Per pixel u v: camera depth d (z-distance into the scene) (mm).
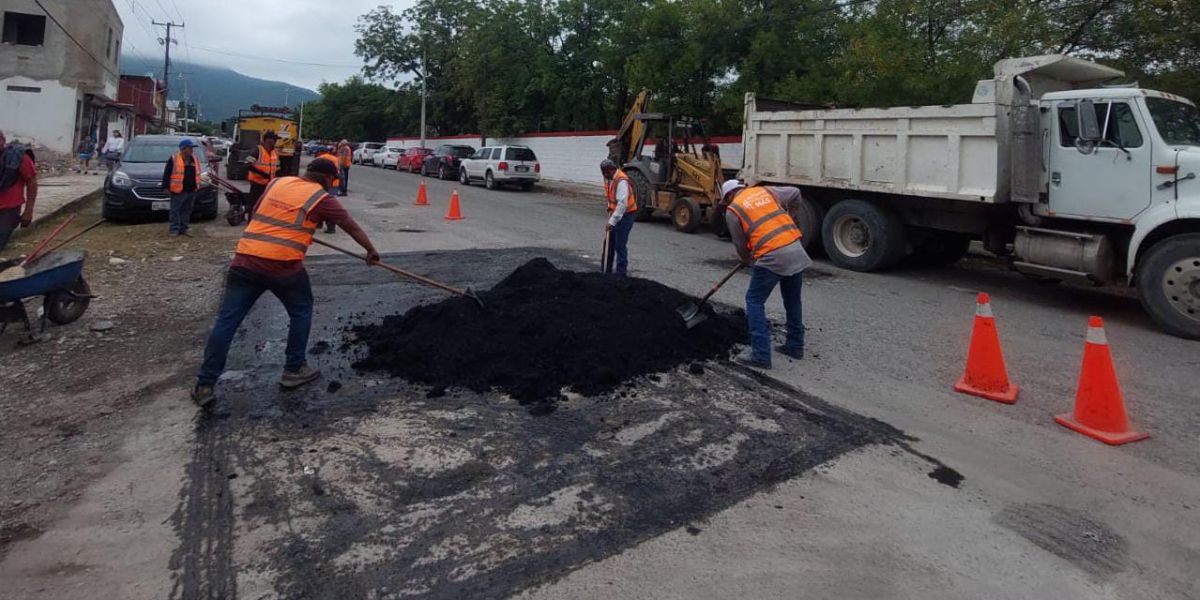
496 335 5320
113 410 4441
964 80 11750
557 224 14555
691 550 3062
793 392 5000
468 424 4285
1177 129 7410
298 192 4555
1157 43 10508
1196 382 5504
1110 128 7492
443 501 3412
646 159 15227
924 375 5457
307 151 41969
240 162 23266
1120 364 5992
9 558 2916
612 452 3980
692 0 19156
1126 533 3285
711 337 6012
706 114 20500
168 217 13023
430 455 3877
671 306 6246
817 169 10609
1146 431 4453
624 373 5121
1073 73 8820
